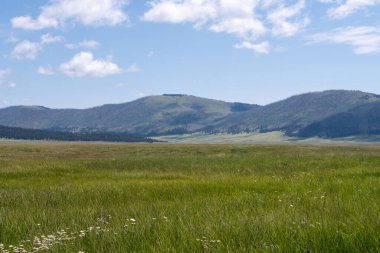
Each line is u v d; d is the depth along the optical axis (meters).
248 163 33.78
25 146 98.50
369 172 18.31
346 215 7.48
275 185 15.11
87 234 6.57
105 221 8.00
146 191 14.43
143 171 28.80
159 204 10.60
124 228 6.83
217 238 5.80
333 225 5.95
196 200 11.48
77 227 7.41
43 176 23.94
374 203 8.58
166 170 29.61
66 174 25.28
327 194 11.71
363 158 33.75
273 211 8.47
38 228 7.58
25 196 13.70
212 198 11.73
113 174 24.89
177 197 12.70
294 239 5.36
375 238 4.97
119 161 39.78
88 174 25.19
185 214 8.30
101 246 5.70
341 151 66.88
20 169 27.72
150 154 70.25
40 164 33.56
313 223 6.24
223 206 9.77
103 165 35.06
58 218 8.52
